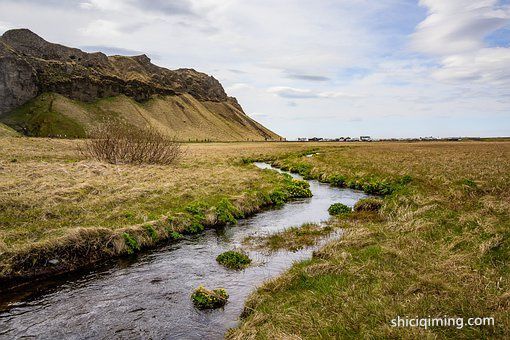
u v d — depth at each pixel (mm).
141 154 39375
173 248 16172
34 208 17750
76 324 9695
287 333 7898
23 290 11797
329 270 11430
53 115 192875
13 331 9320
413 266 10945
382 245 13242
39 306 10734
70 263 13688
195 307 10602
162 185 24922
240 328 8781
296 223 20625
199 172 34062
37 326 9586
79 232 14516
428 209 17891
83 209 18297
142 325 9656
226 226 20016
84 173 28844
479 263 10711
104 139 38719
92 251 14492
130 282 12492
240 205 23016
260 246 16281
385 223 18266
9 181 23047
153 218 18016
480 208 17344
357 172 37969
